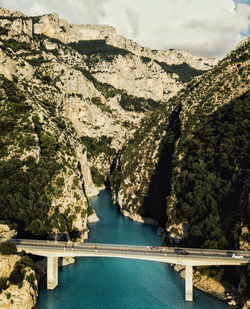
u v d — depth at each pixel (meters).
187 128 123.38
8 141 101.25
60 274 80.38
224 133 103.44
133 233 114.31
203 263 66.44
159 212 127.00
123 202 149.38
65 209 99.00
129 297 69.19
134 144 182.75
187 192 100.62
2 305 59.44
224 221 79.56
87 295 69.56
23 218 83.44
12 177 89.38
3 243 67.69
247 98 108.88
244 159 88.00
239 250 69.50
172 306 65.50
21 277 63.66
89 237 107.19
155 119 185.00
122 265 87.38
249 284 63.00
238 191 82.06
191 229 85.19
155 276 80.50
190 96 144.75
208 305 65.56
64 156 119.62
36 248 70.75
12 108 115.00
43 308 64.00
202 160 102.81
